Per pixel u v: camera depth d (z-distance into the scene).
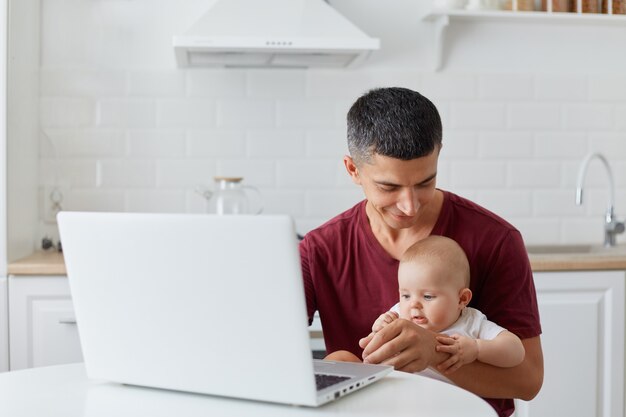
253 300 1.17
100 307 1.30
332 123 3.42
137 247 1.24
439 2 3.40
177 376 1.27
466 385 1.58
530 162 3.52
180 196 3.39
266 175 3.41
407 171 1.54
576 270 2.87
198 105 3.38
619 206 3.58
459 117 3.48
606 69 3.54
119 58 3.35
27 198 3.14
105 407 1.23
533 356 1.68
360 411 1.19
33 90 3.23
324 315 1.85
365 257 1.81
